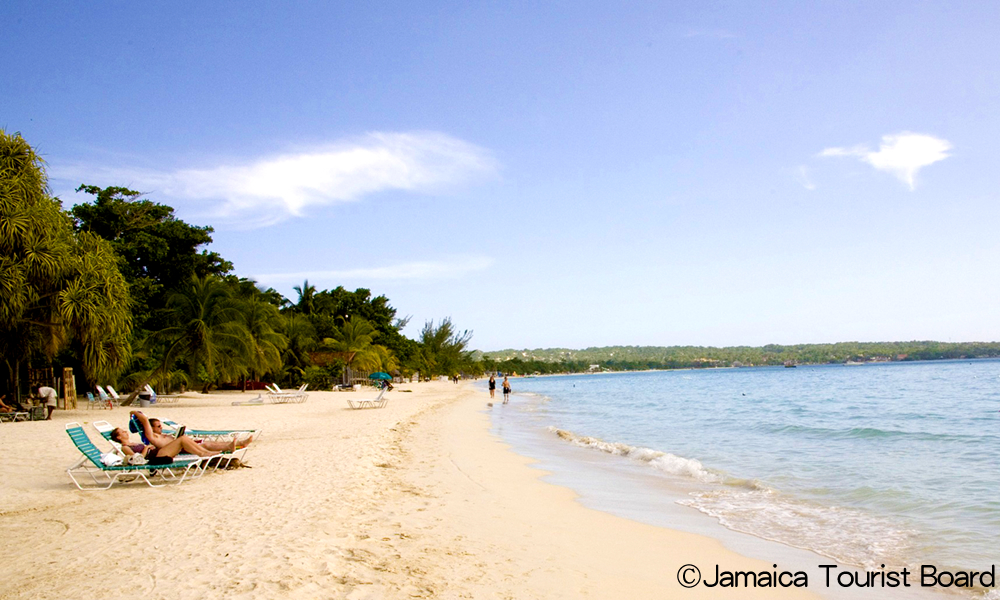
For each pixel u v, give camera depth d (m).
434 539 6.73
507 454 15.43
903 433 18.28
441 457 14.07
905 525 8.09
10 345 21.44
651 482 11.57
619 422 25.77
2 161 19.50
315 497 8.34
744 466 13.28
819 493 10.29
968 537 7.46
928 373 81.62
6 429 16.28
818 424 21.95
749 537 7.61
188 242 40.12
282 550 5.78
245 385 43.06
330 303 68.38
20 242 18.78
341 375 52.34
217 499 8.16
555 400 47.53
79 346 22.03
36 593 4.64
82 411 23.89
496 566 5.93
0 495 8.30
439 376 108.19
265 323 41.00
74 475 9.88
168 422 15.09
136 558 5.52
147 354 33.22
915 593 5.71
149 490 8.78
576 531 7.70
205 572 5.13
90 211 36.94
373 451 13.52
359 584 5.03
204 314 31.95
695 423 24.25
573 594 5.33
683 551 6.94
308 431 17.64
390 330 80.50
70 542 6.06
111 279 21.55
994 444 15.66
